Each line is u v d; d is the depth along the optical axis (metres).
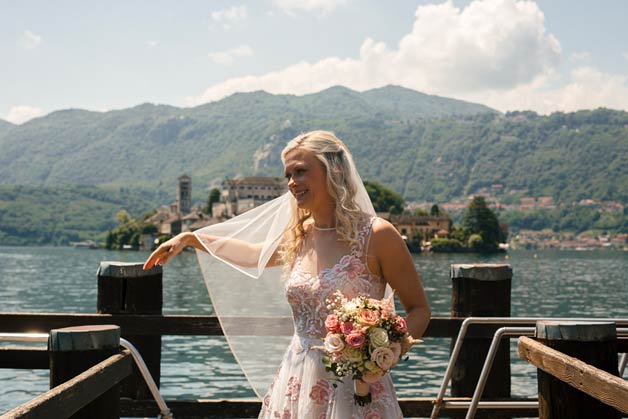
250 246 3.93
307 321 3.46
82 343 3.31
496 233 184.75
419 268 93.31
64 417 2.68
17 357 4.45
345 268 3.40
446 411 5.28
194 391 12.67
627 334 3.83
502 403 5.23
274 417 3.48
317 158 3.46
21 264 110.00
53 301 41.31
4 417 2.30
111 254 179.62
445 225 183.38
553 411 3.21
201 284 57.34
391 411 3.32
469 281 5.54
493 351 4.30
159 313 5.52
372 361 3.08
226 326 3.96
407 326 3.40
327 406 3.34
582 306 37.44
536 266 113.38
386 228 3.42
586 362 3.25
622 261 143.62
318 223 3.55
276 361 3.93
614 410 3.15
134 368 5.37
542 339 3.32
